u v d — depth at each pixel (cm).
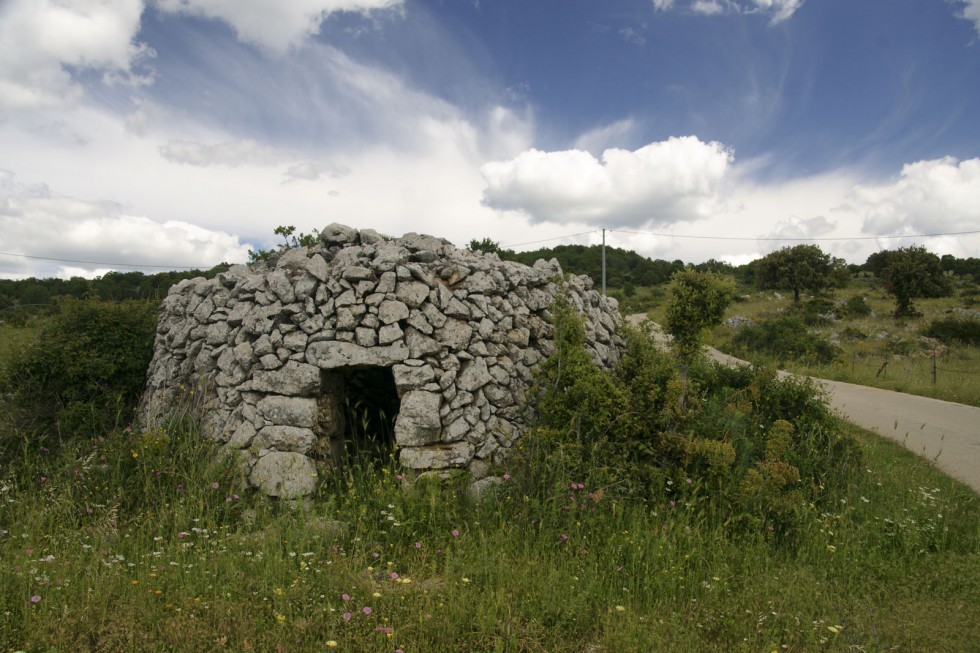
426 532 593
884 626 478
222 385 743
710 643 454
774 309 3944
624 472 665
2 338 1122
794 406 895
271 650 413
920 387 1661
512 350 768
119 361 832
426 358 705
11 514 599
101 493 645
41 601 444
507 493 640
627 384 770
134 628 427
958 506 732
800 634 462
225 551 536
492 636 434
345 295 718
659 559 546
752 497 645
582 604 474
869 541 633
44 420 784
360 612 452
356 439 790
